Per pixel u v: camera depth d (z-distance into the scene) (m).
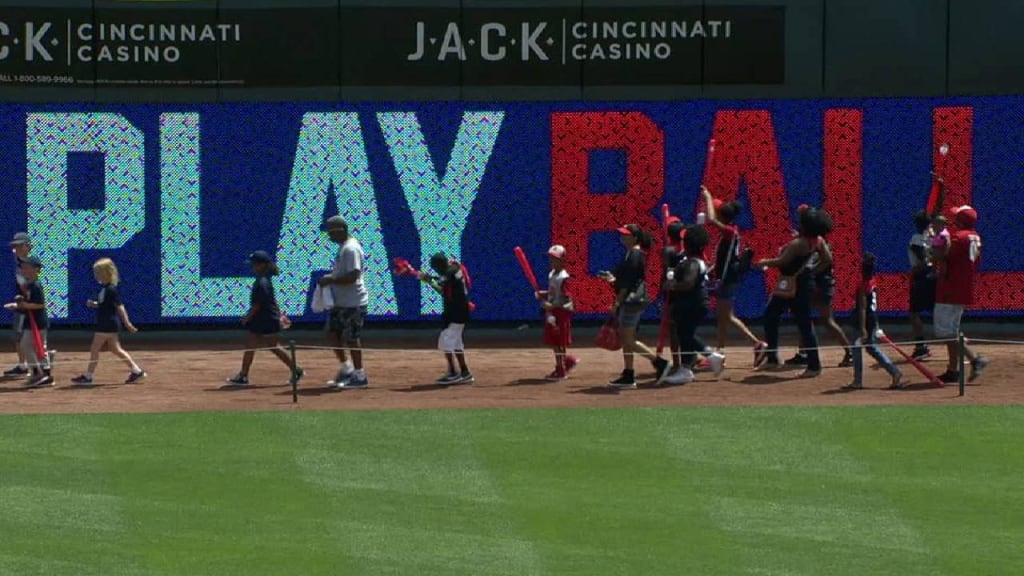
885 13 110.06
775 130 110.44
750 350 103.12
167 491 62.69
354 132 110.19
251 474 65.62
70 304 110.19
